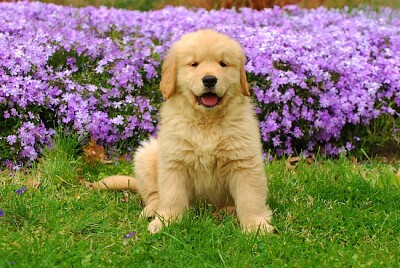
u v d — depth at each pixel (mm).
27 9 7695
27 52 6105
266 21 7844
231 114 4367
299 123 6379
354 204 4824
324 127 6312
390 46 7273
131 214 4699
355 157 6535
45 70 6055
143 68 6453
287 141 6312
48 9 7984
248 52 6422
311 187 5129
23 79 5930
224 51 4430
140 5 10438
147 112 6145
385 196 4902
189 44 4473
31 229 4273
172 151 4367
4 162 5758
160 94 6383
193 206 4703
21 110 5871
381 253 3920
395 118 6695
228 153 4352
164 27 7516
